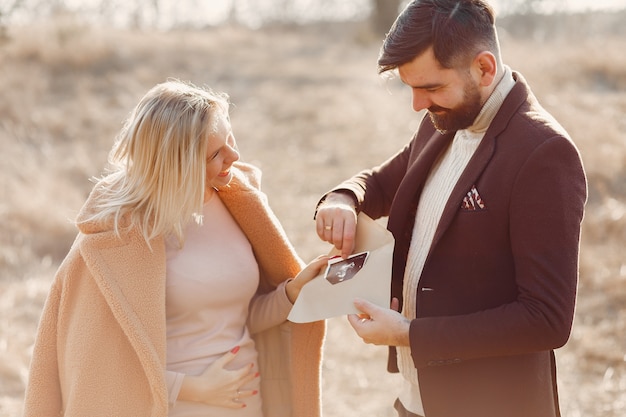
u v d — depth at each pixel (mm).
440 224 2348
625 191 7820
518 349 2178
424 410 2430
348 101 12266
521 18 18906
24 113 11086
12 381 4852
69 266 2498
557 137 2182
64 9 15273
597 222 7098
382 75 2355
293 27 21953
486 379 2344
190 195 2461
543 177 2162
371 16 19156
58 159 9625
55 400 2588
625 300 5875
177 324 2582
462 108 2289
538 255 2148
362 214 2598
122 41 15148
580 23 17672
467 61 2230
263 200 2758
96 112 11375
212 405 2570
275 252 2785
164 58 14625
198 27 20344
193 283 2561
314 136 10867
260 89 13312
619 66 11867
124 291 2445
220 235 2688
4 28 9867
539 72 11805
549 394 2398
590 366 5094
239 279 2646
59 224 7398
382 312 2312
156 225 2469
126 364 2479
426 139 2684
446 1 2232
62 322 2521
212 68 14469
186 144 2432
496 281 2291
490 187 2256
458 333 2207
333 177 9406
